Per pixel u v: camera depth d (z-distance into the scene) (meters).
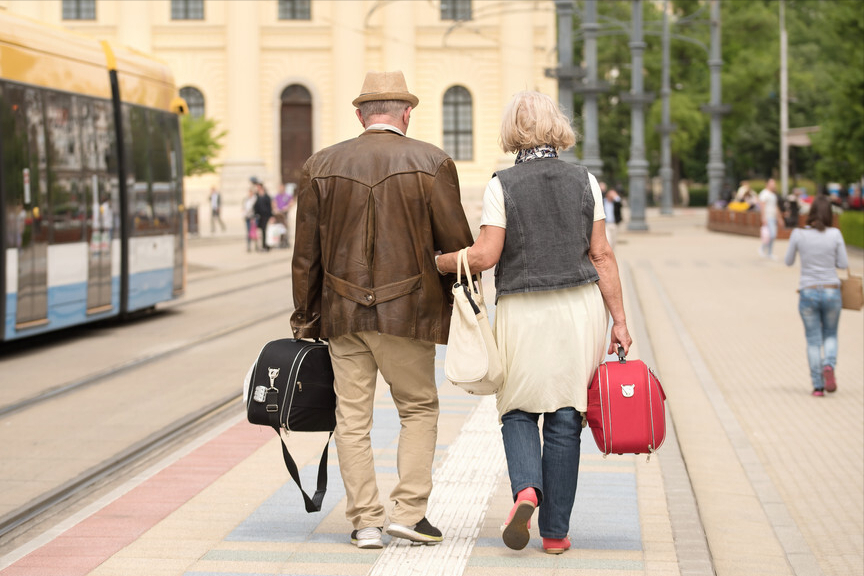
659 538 6.70
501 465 8.62
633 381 5.97
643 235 51.34
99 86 18.53
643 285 27.52
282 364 6.30
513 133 6.06
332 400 6.37
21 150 15.79
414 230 6.08
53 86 16.86
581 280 5.96
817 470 10.09
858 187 60.84
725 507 8.88
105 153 18.62
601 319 6.07
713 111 66.12
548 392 5.99
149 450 10.10
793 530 8.26
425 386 6.32
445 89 66.62
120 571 6.14
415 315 6.09
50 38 16.92
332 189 6.15
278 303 23.50
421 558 6.23
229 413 11.71
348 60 65.12
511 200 5.94
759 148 100.62
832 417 12.22
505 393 6.07
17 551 6.75
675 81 95.81
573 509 7.43
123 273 19.27
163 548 6.54
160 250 20.95
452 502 7.53
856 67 38.91
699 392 13.73
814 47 95.19
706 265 33.78
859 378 14.56
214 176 65.19
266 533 6.81
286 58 66.19
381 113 6.33
